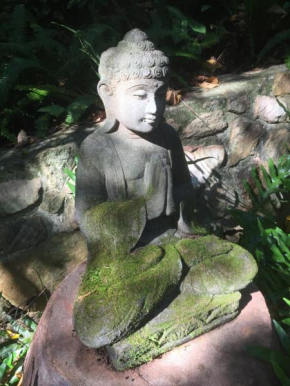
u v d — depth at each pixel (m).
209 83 0.95
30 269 0.85
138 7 1.07
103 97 0.64
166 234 0.68
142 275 0.62
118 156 0.65
